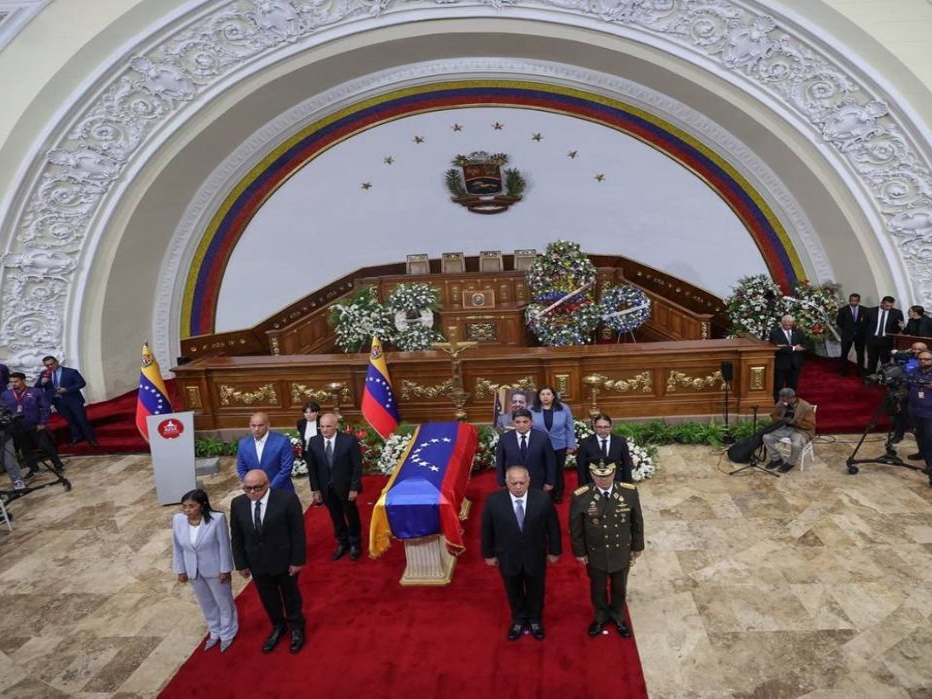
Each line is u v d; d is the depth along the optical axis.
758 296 11.33
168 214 12.18
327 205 13.43
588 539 4.61
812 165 10.51
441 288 13.46
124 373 12.03
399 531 5.42
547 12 10.21
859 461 7.43
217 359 9.51
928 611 4.90
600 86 11.91
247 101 11.18
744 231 12.52
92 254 10.95
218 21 9.96
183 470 7.67
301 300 13.81
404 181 13.40
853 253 10.88
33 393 8.51
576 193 13.29
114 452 9.59
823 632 4.75
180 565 4.75
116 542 6.87
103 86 10.00
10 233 10.34
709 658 4.57
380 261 13.88
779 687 4.27
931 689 4.16
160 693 4.57
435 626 5.10
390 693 4.41
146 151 10.76
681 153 12.38
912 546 5.76
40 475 8.91
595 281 12.51
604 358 8.65
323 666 4.73
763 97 10.12
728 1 9.42
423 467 5.79
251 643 5.03
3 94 9.75
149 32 9.74
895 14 8.96
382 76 12.16
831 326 11.01
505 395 7.67
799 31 9.34
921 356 6.87
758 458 7.69
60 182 10.45
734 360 8.57
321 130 12.74
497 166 13.16
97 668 4.90
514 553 4.59
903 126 9.43
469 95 12.52
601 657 4.61
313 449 5.94
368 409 7.96
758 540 6.02
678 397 8.73
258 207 13.13
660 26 9.98
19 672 4.90
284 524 4.70
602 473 4.50
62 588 6.04
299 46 10.47
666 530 6.30
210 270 13.17
